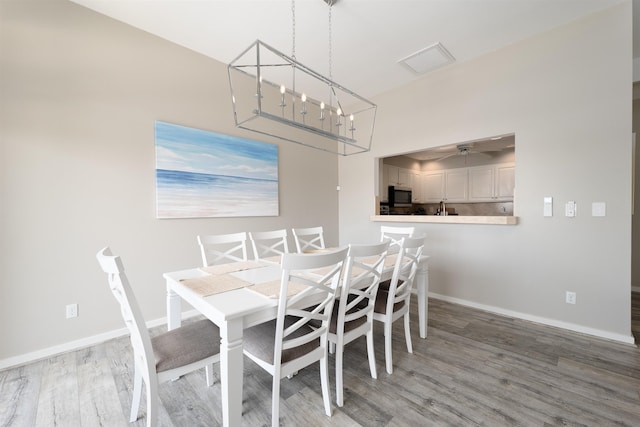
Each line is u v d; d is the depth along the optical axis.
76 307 2.25
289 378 1.86
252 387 1.77
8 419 1.49
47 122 2.12
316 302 1.53
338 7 2.28
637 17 2.44
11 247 1.99
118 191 2.45
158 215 2.66
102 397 1.67
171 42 2.75
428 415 1.51
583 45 2.43
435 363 2.01
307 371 1.95
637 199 3.62
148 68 2.61
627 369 1.92
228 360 1.21
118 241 2.46
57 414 1.53
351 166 4.39
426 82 3.47
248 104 3.37
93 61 2.32
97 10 2.32
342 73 3.39
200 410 1.56
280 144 3.73
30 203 2.06
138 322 1.18
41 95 2.10
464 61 3.14
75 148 2.24
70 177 2.22
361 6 2.27
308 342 1.48
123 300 1.26
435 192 6.41
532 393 1.68
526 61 2.73
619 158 2.30
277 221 3.70
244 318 1.26
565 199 2.55
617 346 2.23
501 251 2.94
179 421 1.48
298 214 3.96
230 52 2.94
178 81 2.80
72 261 2.24
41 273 2.11
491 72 2.95
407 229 2.85
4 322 1.97
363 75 3.44
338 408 1.57
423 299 2.39
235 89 3.25
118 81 2.45
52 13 2.14
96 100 2.34
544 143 2.64
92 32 2.31
